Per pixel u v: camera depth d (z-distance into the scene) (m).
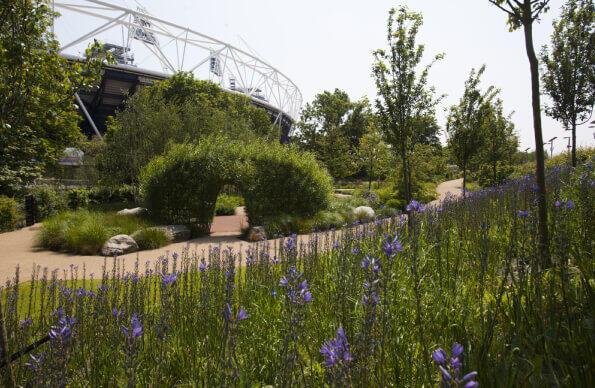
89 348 3.03
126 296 3.98
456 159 15.91
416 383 2.24
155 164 16.36
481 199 9.18
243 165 15.33
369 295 1.84
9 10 3.15
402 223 6.10
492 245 4.56
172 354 3.09
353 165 41.50
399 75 11.48
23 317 4.59
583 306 2.47
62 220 13.72
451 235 5.63
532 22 4.13
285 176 15.62
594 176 6.65
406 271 3.86
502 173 21.98
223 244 12.16
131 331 1.74
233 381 1.88
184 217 15.37
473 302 3.21
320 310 3.56
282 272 4.64
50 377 1.85
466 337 2.29
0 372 2.47
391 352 2.48
